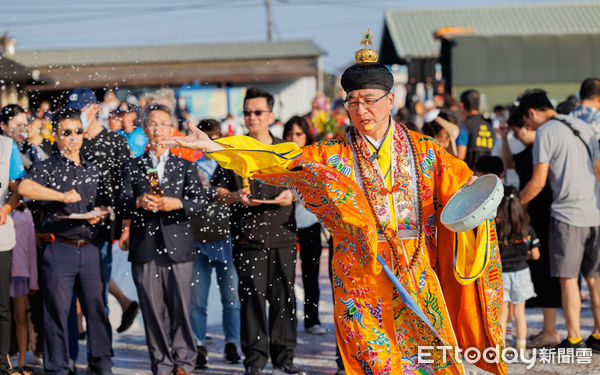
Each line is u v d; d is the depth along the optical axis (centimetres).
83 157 496
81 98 548
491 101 1852
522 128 566
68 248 482
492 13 2380
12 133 548
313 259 598
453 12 2370
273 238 485
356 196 324
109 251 558
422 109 1548
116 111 602
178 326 490
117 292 609
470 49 1834
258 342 489
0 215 468
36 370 533
